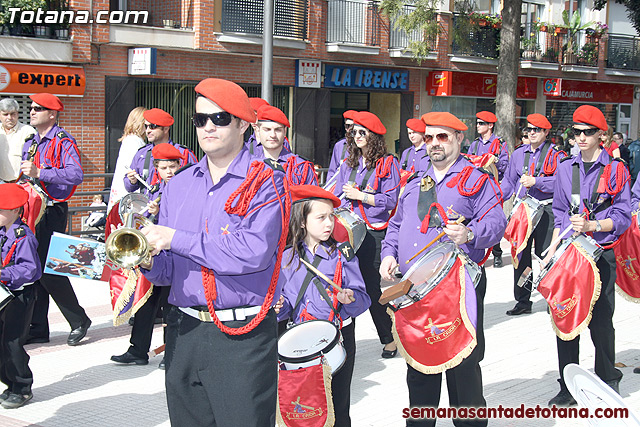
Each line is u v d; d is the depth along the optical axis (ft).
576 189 20.56
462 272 16.31
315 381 15.17
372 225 24.90
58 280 25.26
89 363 24.14
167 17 65.31
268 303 11.75
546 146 32.30
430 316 16.19
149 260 11.06
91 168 58.54
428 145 17.46
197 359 11.87
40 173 25.35
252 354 11.73
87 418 19.43
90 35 57.06
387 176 24.90
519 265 31.19
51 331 27.76
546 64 96.07
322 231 16.15
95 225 43.73
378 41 78.38
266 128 23.63
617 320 30.48
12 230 19.71
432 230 17.26
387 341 25.03
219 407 11.76
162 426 18.94
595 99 106.52
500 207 17.31
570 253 19.61
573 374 15.14
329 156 77.10
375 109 85.30
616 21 109.91
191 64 64.54
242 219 11.44
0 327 19.95
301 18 71.00
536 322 30.14
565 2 103.09
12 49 53.21
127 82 60.23
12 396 20.15
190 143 65.36
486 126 41.65
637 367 23.90
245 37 64.90
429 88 84.89
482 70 87.20
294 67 72.49
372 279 24.82
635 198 22.49
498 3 91.97
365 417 19.69
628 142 86.53
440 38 83.46
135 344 23.97
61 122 56.75
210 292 11.53
